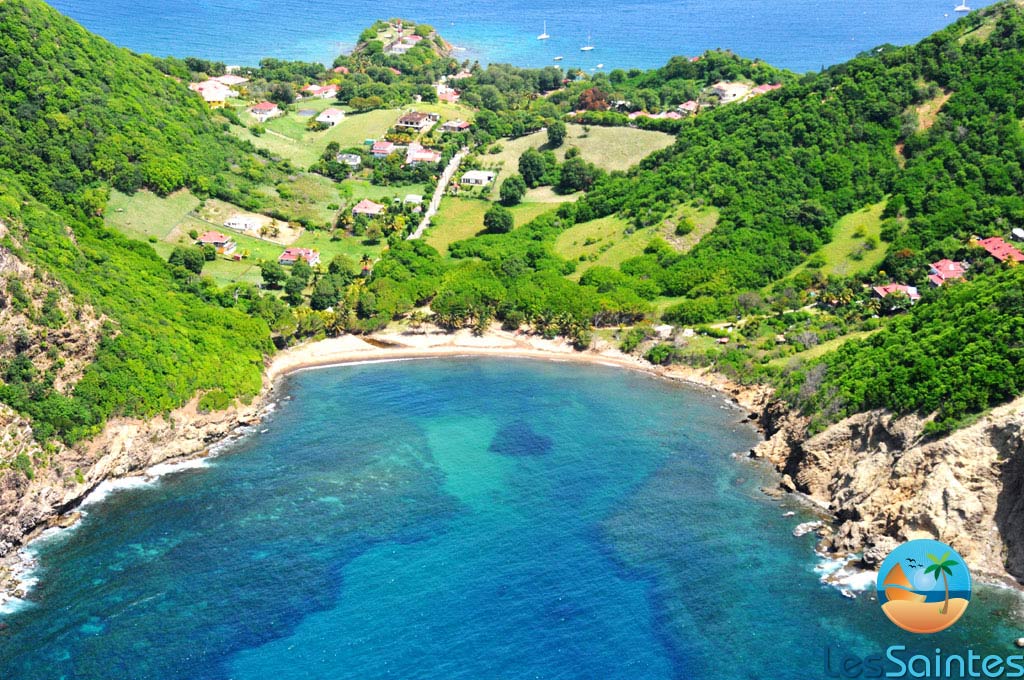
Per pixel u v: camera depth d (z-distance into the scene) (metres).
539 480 152.62
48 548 134.25
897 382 144.00
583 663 113.69
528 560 132.62
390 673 111.88
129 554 133.00
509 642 117.00
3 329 143.62
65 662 113.00
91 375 152.88
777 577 128.75
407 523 140.75
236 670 112.06
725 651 115.50
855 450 146.25
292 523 140.50
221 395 167.75
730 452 162.88
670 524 140.88
